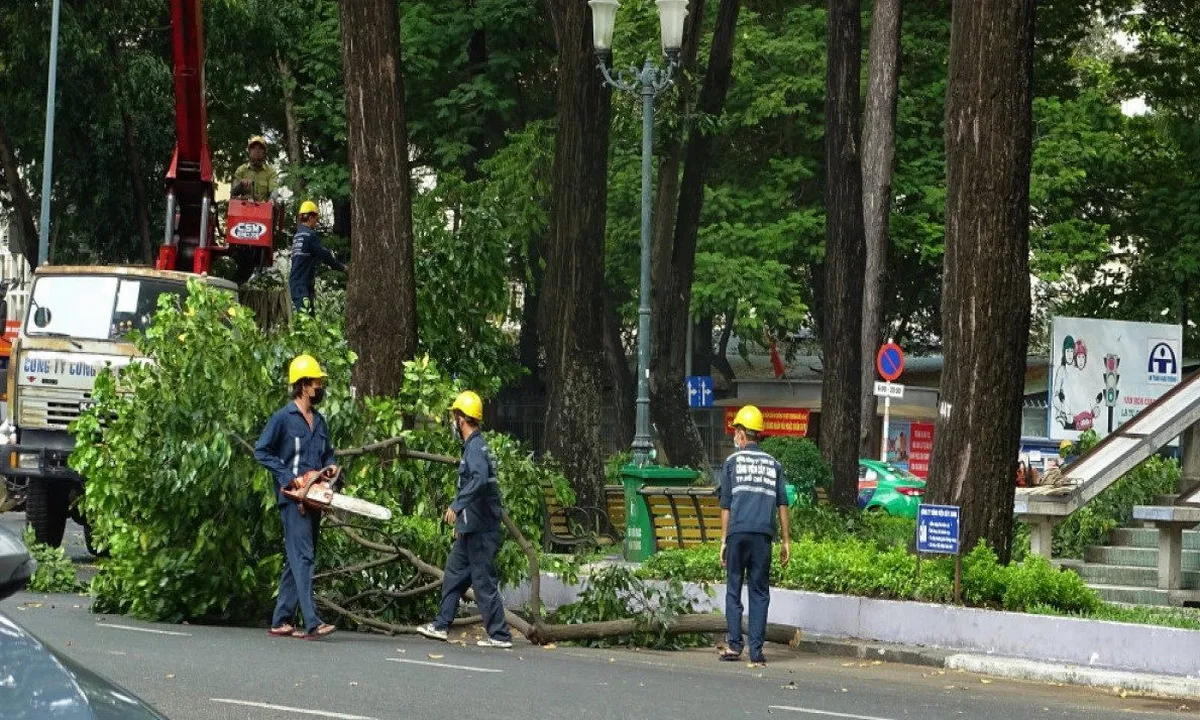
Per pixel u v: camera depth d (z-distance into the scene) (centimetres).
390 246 1864
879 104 3241
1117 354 3575
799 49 4169
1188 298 4441
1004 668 1393
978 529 1627
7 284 2166
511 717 952
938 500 1644
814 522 2441
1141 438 2011
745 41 4178
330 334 1568
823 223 4125
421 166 4216
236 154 4516
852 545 1744
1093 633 1401
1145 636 1366
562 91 2567
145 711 260
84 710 252
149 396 1458
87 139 4072
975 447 1628
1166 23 4416
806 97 4206
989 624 1476
